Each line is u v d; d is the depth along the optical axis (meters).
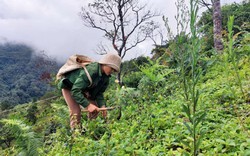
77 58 5.23
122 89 6.98
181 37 2.26
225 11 21.64
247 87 4.93
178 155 3.25
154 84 6.70
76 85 4.91
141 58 21.03
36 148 3.44
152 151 3.56
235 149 3.25
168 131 4.11
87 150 4.04
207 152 3.19
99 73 5.01
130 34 19.44
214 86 5.97
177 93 6.24
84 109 5.32
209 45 12.57
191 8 2.16
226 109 4.54
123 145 3.87
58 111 5.90
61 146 4.58
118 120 5.51
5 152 3.72
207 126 3.93
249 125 3.75
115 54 5.07
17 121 3.59
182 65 2.30
